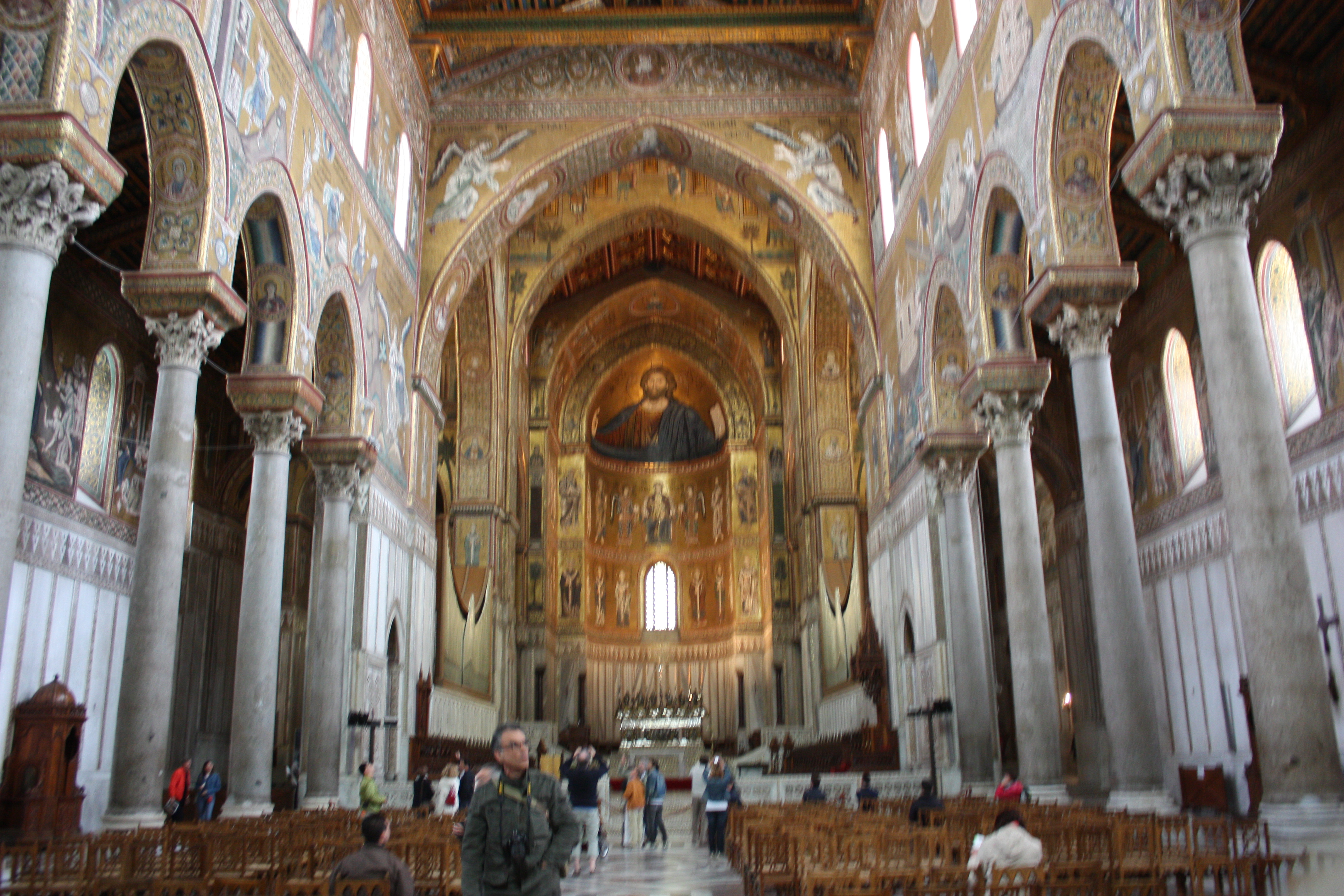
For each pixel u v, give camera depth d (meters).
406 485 23.73
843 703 29.91
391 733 22.25
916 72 21.42
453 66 26.31
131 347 22.62
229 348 26.16
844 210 25.83
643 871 15.14
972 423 20.33
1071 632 28.31
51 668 19.22
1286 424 18.34
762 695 40.66
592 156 26.66
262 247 16.62
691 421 47.56
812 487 32.84
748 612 41.72
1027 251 17.28
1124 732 13.02
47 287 10.68
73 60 10.75
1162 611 23.17
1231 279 10.91
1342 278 16.77
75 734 18.59
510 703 35.09
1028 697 16.22
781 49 26.52
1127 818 8.55
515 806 5.29
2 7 10.64
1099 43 12.95
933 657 20.83
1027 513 16.91
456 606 29.23
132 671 12.80
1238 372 10.67
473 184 25.88
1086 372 14.15
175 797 17.44
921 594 21.66
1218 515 20.86
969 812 11.85
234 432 27.33
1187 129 11.02
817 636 33.59
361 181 20.53
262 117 15.52
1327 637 17.03
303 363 17.12
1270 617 10.08
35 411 19.17
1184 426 22.56
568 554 43.41
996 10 16.56
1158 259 23.19
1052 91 14.23
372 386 20.97
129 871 8.27
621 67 26.53
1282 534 10.24
